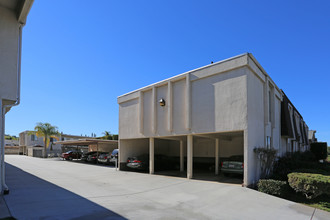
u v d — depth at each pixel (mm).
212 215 6164
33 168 17688
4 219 5148
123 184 10680
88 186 9969
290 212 6715
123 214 5941
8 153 54188
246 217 6113
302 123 26812
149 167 15648
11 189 8594
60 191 8609
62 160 29766
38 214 5637
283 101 17125
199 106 11828
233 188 9484
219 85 11086
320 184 8039
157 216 5902
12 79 7570
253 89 10898
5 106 7609
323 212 6918
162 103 13711
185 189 9492
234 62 10523
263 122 12266
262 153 10695
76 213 5875
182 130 12586
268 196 8375
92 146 32781
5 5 7590
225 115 10680
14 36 7738
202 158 18906
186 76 12453
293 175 8992
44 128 38906
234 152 16938
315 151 25156
